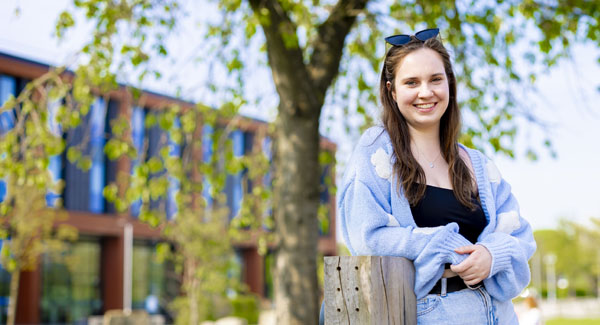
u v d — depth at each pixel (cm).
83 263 3347
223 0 687
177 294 3778
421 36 210
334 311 192
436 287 194
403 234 191
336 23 656
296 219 636
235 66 651
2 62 2800
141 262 3650
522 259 194
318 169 649
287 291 632
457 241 189
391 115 209
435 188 202
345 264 191
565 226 5728
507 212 208
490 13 686
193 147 804
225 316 2777
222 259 2339
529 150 733
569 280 6312
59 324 3180
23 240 1870
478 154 218
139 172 714
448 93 204
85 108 710
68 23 636
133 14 666
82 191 3170
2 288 2914
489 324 193
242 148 3700
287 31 550
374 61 776
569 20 645
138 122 2959
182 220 2170
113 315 1524
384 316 186
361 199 197
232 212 3781
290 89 614
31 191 1770
